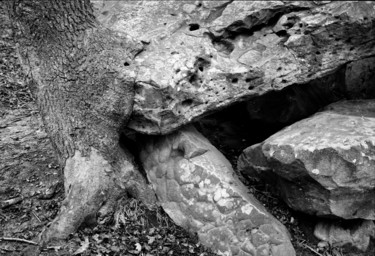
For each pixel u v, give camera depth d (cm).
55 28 383
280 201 439
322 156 367
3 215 371
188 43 434
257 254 365
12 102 537
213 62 428
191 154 403
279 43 448
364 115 439
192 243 378
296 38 436
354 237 404
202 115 425
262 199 439
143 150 441
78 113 387
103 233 358
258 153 427
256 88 436
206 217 382
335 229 407
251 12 451
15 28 388
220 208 379
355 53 449
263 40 456
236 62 438
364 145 369
